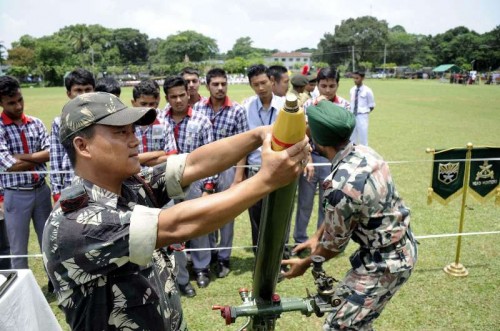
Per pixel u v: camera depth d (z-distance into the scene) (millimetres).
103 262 1189
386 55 97625
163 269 1562
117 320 1326
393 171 8711
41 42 76375
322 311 1801
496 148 4242
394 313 3736
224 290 4242
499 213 6160
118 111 1312
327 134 2357
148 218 1165
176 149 4062
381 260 2338
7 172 3959
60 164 3936
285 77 5387
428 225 5730
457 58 88000
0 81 3975
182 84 4113
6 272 2230
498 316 3676
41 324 2412
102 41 103688
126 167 1359
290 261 2654
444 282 4227
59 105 23750
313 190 4926
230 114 4520
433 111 19719
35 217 4266
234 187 1152
